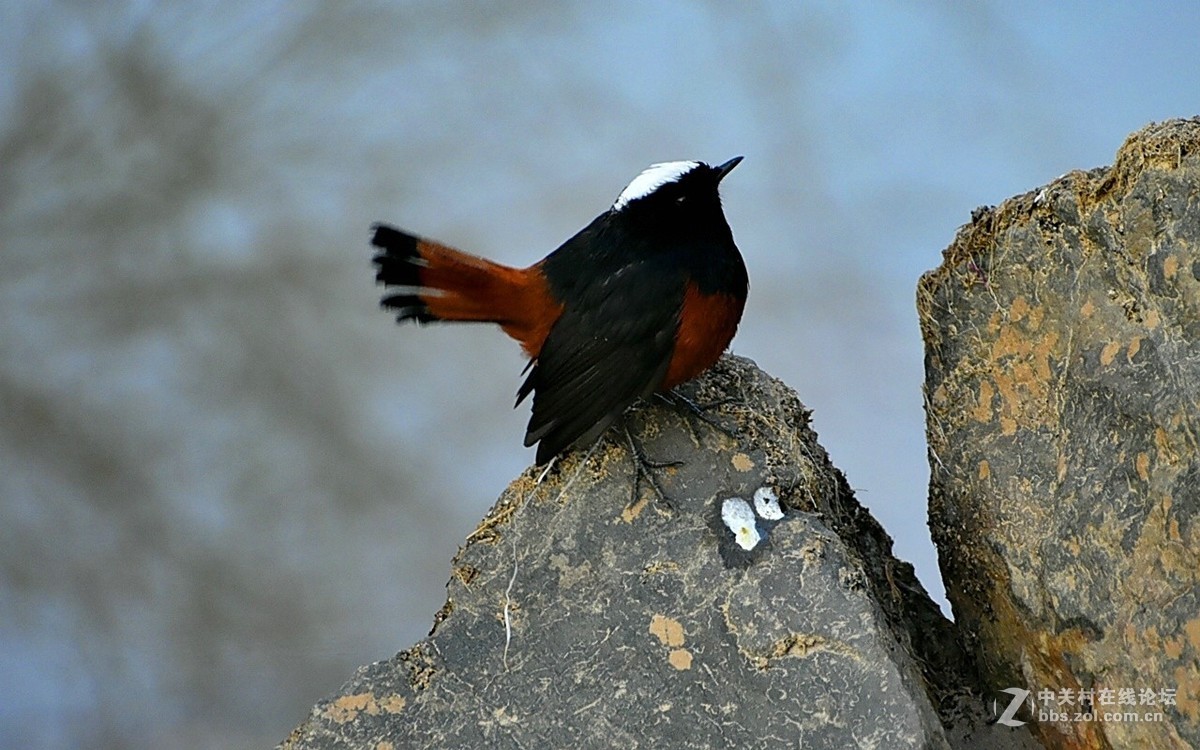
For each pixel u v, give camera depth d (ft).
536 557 29.43
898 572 32.71
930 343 30.99
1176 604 24.88
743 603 27.53
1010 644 29.19
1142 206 26.05
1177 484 24.98
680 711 26.81
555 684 27.63
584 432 31.09
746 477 29.78
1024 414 28.99
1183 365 25.08
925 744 25.32
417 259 34.04
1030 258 28.60
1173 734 25.03
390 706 27.86
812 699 26.25
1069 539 27.22
